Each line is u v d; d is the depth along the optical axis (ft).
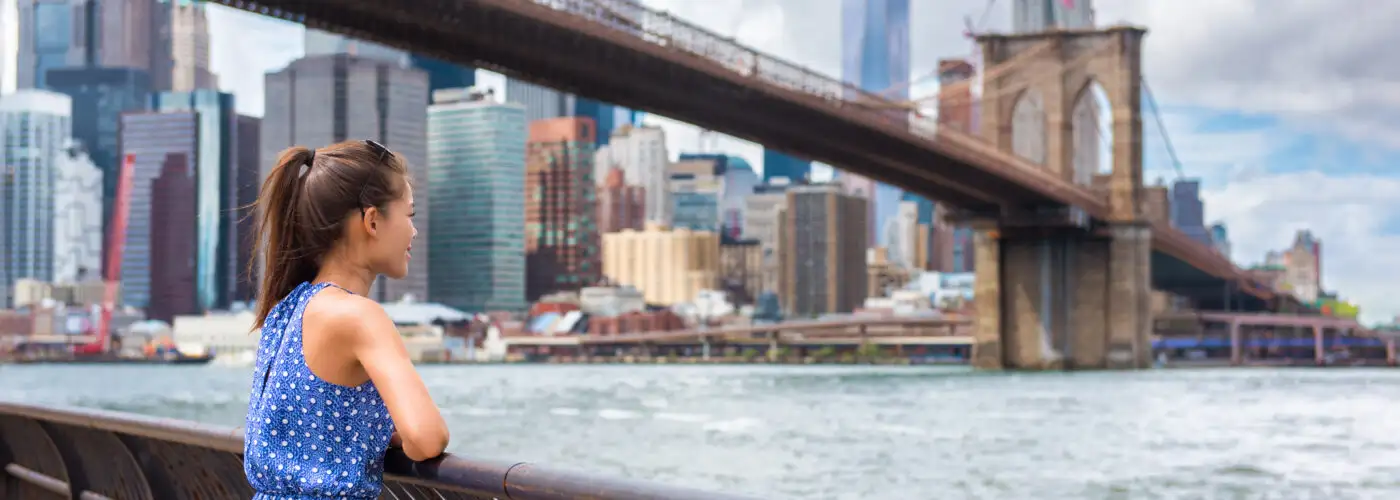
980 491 96.73
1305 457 125.90
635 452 129.49
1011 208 332.60
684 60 203.10
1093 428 165.58
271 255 8.58
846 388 307.58
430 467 8.63
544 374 538.88
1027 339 359.87
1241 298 650.43
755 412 204.23
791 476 106.73
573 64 187.52
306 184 8.41
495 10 168.55
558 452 130.00
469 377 489.67
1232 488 100.17
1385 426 170.71
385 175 8.48
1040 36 378.32
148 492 14.07
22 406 16.55
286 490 8.01
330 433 7.95
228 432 11.18
